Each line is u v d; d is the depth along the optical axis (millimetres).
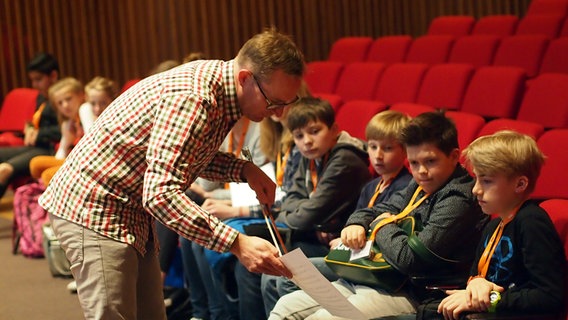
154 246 2570
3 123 7004
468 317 2275
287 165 3668
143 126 2273
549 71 5668
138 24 8297
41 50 8008
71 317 4012
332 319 2680
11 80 7977
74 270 2400
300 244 3361
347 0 8938
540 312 2277
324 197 3330
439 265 2639
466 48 6328
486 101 4891
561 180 3014
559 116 4305
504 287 2357
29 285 4570
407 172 3121
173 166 2156
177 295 3979
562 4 7152
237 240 2168
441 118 2713
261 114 2297
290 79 2234
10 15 7926
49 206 2416
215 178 2611
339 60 7531
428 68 5551
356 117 4359
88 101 5102
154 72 4141
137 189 2355
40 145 5867
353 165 3352
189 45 8438
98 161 2330
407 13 9141
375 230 2781
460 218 2619
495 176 2338
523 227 2314
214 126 2270
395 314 2697
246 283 3355
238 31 8547
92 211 2340
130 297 2406
